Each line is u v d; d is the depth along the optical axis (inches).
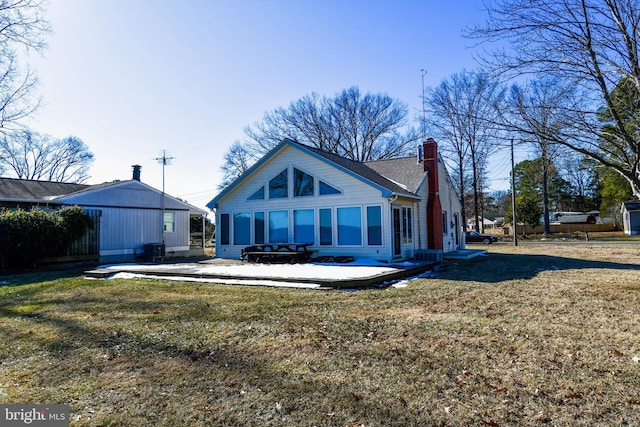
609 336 187.6
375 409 121.9
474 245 1126.4
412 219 601.9
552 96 254.2
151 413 121.1
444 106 847.7
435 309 253.1
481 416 116.3
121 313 253.9
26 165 1382.9
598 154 263.6
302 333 201.0
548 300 274.8
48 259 559.8
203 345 185.2
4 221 513.7
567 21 234.7
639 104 231.3
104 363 164.2
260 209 642.2
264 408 123.6
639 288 312.2
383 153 1464.1
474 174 1390.3
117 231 714.2
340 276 374.0
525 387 135.0
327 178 581.6
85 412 122.3
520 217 1578.5
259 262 580.7
